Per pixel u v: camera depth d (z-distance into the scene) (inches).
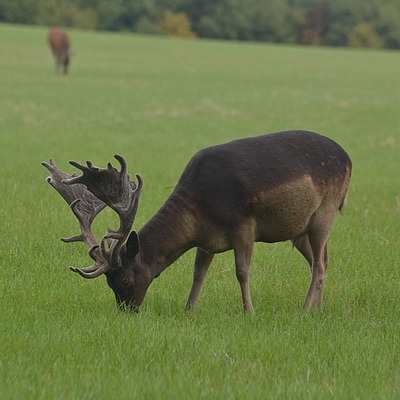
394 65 6107.3
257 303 921.5
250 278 1008.9
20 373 652.1
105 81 3924.7
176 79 4207.7
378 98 3538.4
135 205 821.2
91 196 891.4
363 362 709.3
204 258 888.9
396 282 1004.6
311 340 770.8
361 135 2365.9
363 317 866.8
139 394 615.5
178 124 2497.5
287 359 715.4
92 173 802.8
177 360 701.9
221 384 647.8
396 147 2161.7
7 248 1088.2
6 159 1771.7
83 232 859.4
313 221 896.3
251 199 840.9
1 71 4153.5
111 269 829.2
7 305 864.9
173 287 965.8
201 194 845.2
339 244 1175.0
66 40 4234.7
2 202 1338.6
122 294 840.3
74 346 725.9
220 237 854.5
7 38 6550.2
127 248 829.8
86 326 786.2
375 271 1043.3
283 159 860.6
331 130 2454.5
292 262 1077.1
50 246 1108.5
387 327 824.3
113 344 729.6
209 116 2721.5
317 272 904.9
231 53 6702.8
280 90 3779.5
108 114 2684.5
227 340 754.2
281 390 633.0
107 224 1220.5
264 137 884.0
